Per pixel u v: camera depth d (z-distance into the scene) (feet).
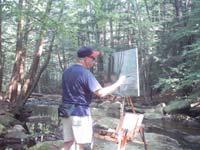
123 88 15.90
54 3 44.70
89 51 14.85
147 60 74.64
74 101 14.44
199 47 42.63
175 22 67.72
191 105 53.31
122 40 96.89
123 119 16.98
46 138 31.42
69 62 105.91
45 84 118.42
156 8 83.35
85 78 14.35
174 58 61.98
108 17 54.65
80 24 79.41
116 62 16.17
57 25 40.29
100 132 17.69
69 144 14.89
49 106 65.36
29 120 43.88
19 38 47.26
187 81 46.32
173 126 42.63
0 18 41.32
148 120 47.83
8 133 31.60
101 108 59.41
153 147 27.04
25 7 39.68
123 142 16.75
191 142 31.45
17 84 47.39
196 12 49.37
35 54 48.85
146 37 74.74
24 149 27.07
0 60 49.34
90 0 44.29
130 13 82.74
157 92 73.77
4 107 43.73
